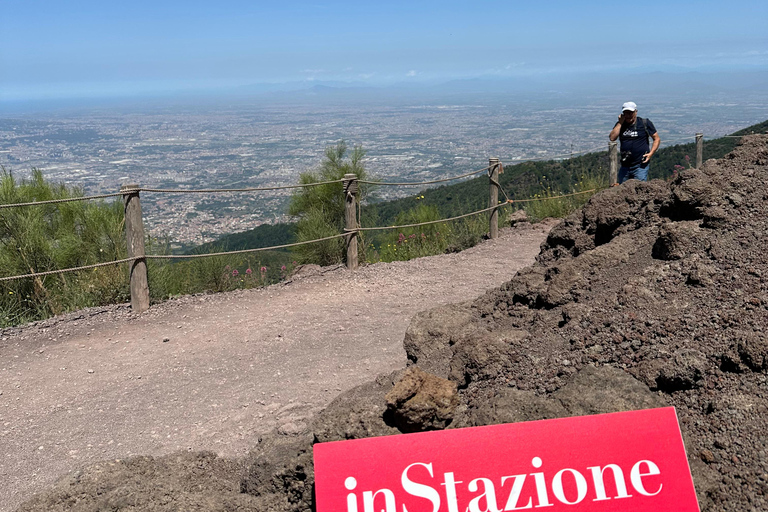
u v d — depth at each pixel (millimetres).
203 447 3961
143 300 6781
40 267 7297
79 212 7805
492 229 10109
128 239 6641
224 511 2752
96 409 4605
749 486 2191
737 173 3949
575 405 2602
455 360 3412
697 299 3109
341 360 5367
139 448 4004
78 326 6387
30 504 2744
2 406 4695
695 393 2617
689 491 2168
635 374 2775
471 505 2135
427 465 2160
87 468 3012
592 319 3229
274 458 2949
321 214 9578
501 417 2660
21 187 7809
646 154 8195
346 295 7270
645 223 4012
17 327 6352
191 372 5230
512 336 3352
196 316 6656
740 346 2631
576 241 4223
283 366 5297
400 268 8375
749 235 3408
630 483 2164
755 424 2371
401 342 5707
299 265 9359
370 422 2801
